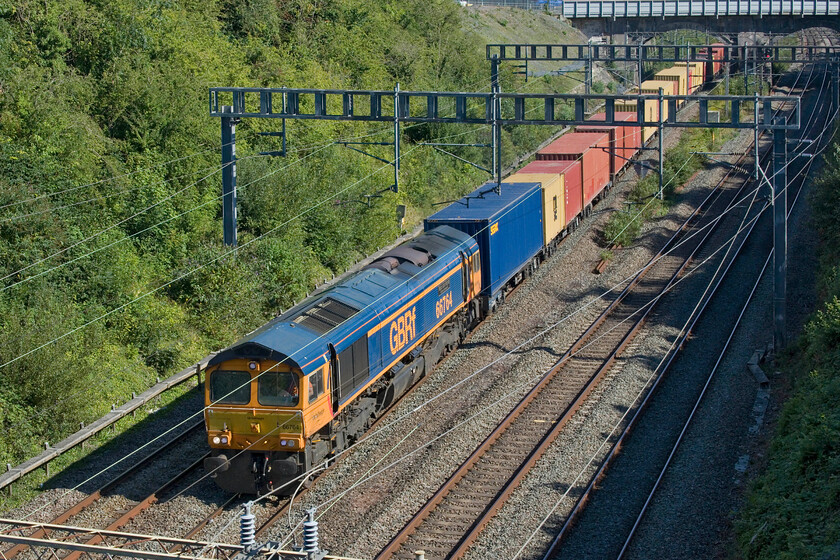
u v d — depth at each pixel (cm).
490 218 4009
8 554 2195
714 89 10150
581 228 5712
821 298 3888
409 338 3256
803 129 8131
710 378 3341
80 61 4828
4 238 3509
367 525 2344
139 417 3147
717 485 2522
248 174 4634
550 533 2284
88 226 3841
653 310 4219
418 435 2945
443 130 6988
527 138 8125
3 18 4631
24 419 2889
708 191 6397
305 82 6162
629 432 2927
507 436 2923
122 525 2397
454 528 2338
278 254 4303
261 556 1725
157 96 4588
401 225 5597
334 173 5219
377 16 8106
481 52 9719
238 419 2564
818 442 2367
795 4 8969
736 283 4525
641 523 2331
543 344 3775
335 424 2766
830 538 2000
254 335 2648
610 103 3403
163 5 5556
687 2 9294
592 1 9550
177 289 3991
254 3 6644
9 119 3938
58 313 3250
